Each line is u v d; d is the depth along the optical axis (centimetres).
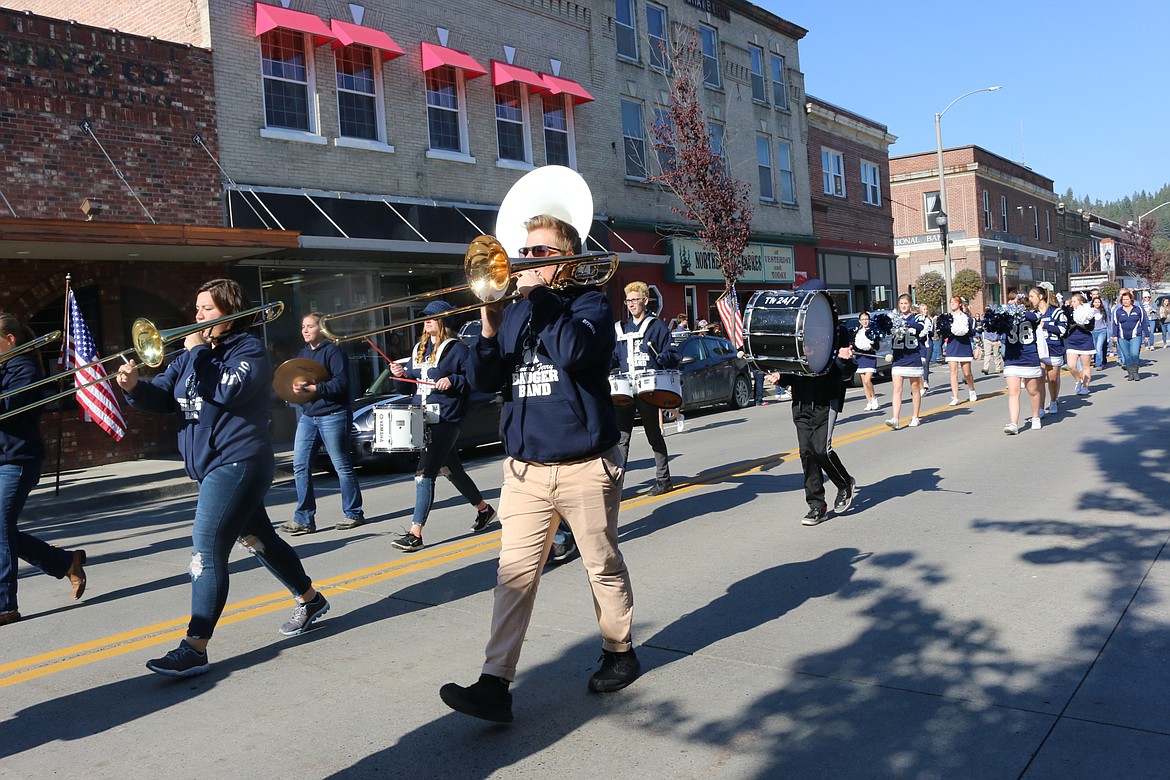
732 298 2319
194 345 461
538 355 383
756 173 2941
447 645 491
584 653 468
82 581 621
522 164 2089
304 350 844
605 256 380
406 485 1133
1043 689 399
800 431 735
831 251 3319
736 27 2888
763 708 394
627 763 350
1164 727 359
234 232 1368
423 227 1827
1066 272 6041
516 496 389
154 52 1474
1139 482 829
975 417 1393
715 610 528
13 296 1340
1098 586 538
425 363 736
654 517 793
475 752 364
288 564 509
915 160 4747
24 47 1334
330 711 409
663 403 815
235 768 358
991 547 636
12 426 571
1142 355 2780
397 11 1836
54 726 406
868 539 675
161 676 465
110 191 1416
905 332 1300
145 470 1331
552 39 2205
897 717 379
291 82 1669
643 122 2506
